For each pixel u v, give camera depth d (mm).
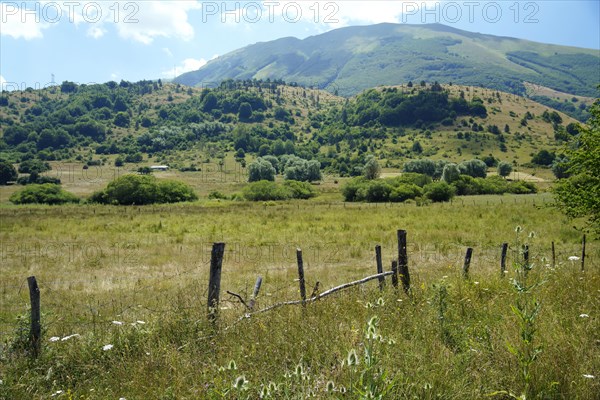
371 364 3574
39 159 179625
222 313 7184
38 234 27734
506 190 80500
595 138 11969
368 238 24562
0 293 13164
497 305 7152
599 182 11891
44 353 6363
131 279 15219
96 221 35312
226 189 108375
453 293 8156
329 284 13172
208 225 32219
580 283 8094
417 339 5477
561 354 4824
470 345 5402
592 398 4207
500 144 194250
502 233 24156
